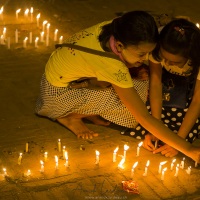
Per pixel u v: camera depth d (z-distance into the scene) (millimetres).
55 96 6285
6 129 6488
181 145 5566
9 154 5992
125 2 11156
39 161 5891
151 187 5543
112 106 6273
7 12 10148
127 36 5125
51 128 6586
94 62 5641
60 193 5352
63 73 6105
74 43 5895
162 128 5574
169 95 6367
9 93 7301
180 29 5090
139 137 6449
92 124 6746
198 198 5414
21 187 5406
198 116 6211
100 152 6145
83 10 10570
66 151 6016
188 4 11250
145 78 6281
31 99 7207
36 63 8227
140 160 6020
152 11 10719
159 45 5258
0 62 8156
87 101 6258
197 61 5250
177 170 5742
